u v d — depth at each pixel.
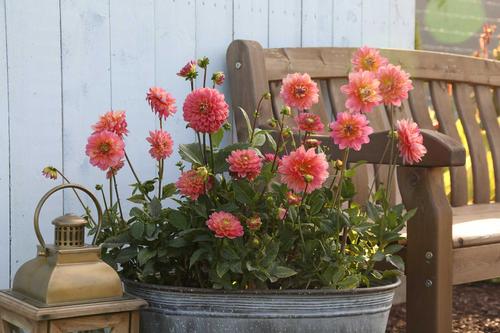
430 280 2.09
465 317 3.42
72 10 2.34
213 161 1.92
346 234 1.92
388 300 1.94
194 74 1.95
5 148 2.22
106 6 2.40
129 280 1.91
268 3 2.79
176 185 1.89
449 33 5.89
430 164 2.06
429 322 2.09
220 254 1.84
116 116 1.98
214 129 1.87
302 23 2.89
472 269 2.21
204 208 1.87
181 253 1.91
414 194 2.11
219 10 2.66
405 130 1.96
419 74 3.01
